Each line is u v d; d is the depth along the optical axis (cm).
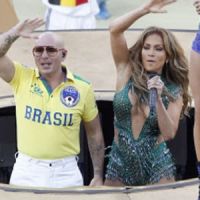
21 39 2630
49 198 1450
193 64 1305
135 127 1791
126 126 1800
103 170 2033
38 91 1764
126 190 1477
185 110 1872
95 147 1883
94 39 2648
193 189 1484
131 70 1788
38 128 1766
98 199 1446
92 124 1850
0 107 2164
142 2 4003
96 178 1889
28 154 1778
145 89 1766
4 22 2872
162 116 1748
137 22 3697
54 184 1773
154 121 1766
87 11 3016
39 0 4031
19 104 1783
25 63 2475
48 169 1773
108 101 2234
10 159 2189
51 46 1733
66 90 1766
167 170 1822
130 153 1809
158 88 1727
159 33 1766
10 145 2194
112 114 2247
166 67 1800
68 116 1764
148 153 1805
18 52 2548
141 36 1781
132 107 1773
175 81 1808
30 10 3838
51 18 3028
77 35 2673
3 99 2203
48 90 1764
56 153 1773
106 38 2661
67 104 1764
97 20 3688
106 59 2516
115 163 1844
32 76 1780
